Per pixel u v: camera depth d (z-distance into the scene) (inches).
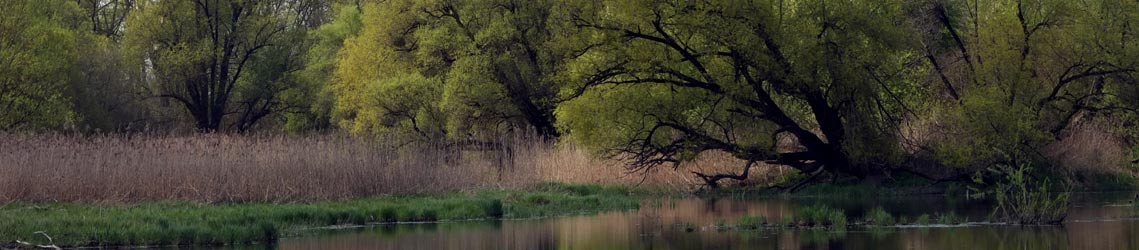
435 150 1103.6
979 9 1210.6
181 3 1984.5
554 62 1486.2
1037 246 653.9
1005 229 745.0
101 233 671.1
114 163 880.9
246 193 880.9
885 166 1097.4
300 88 2135.8
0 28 1553.9
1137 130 1167.6
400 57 1578.5
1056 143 1133.7
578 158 1175.0
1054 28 1128.8
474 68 1460.4
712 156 1178.0
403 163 995.9
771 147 1083.9
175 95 2041.1
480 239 714.8
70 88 1781.5
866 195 1076.5
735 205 981.2
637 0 1016.2
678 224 803.4
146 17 1967.3
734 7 1005.2
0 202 823.7
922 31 1221.7
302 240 709.3
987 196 1048.8
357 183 942.4
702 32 1016.2
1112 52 1106.1
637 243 687.1
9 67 1541.6
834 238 701.3
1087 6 1170.0
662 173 1160.8
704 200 1046.4
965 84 1167.0
